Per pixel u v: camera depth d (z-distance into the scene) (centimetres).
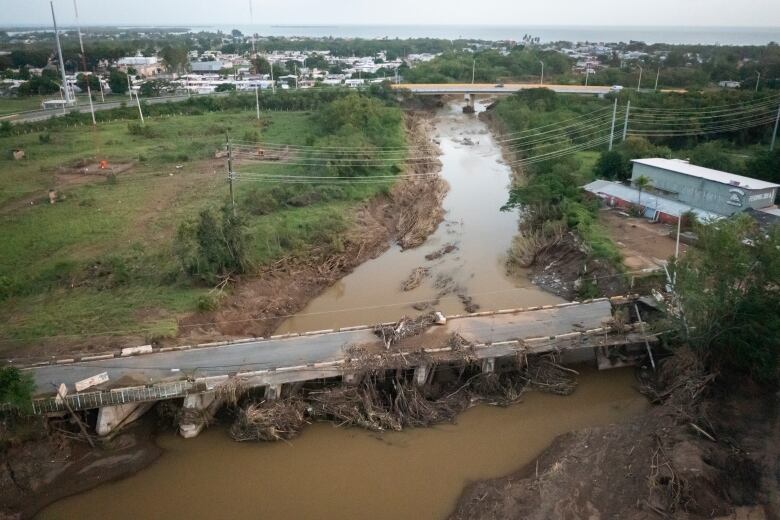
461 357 3500
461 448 3212
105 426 3178
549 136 8688
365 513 2817
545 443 3247
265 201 6241
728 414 3206
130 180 7438
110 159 8431
